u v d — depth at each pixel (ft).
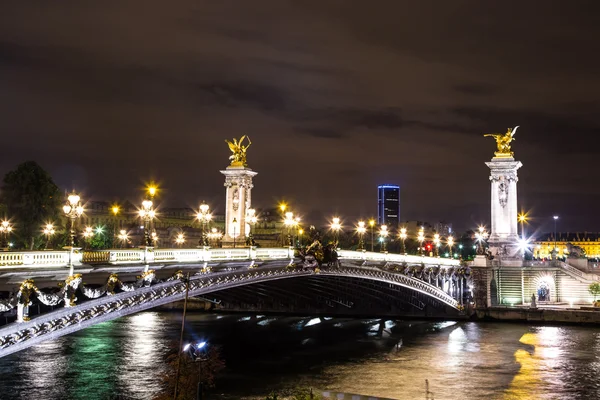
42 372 249.96
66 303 160.76
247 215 342.85
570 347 329.52
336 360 297.53
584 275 465.88
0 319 169.07
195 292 223.92
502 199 483.51
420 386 250.16
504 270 461.37
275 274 271.90
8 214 434.30
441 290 434.71
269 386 243.81
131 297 188.24
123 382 235.81
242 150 361.51
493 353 315.17
